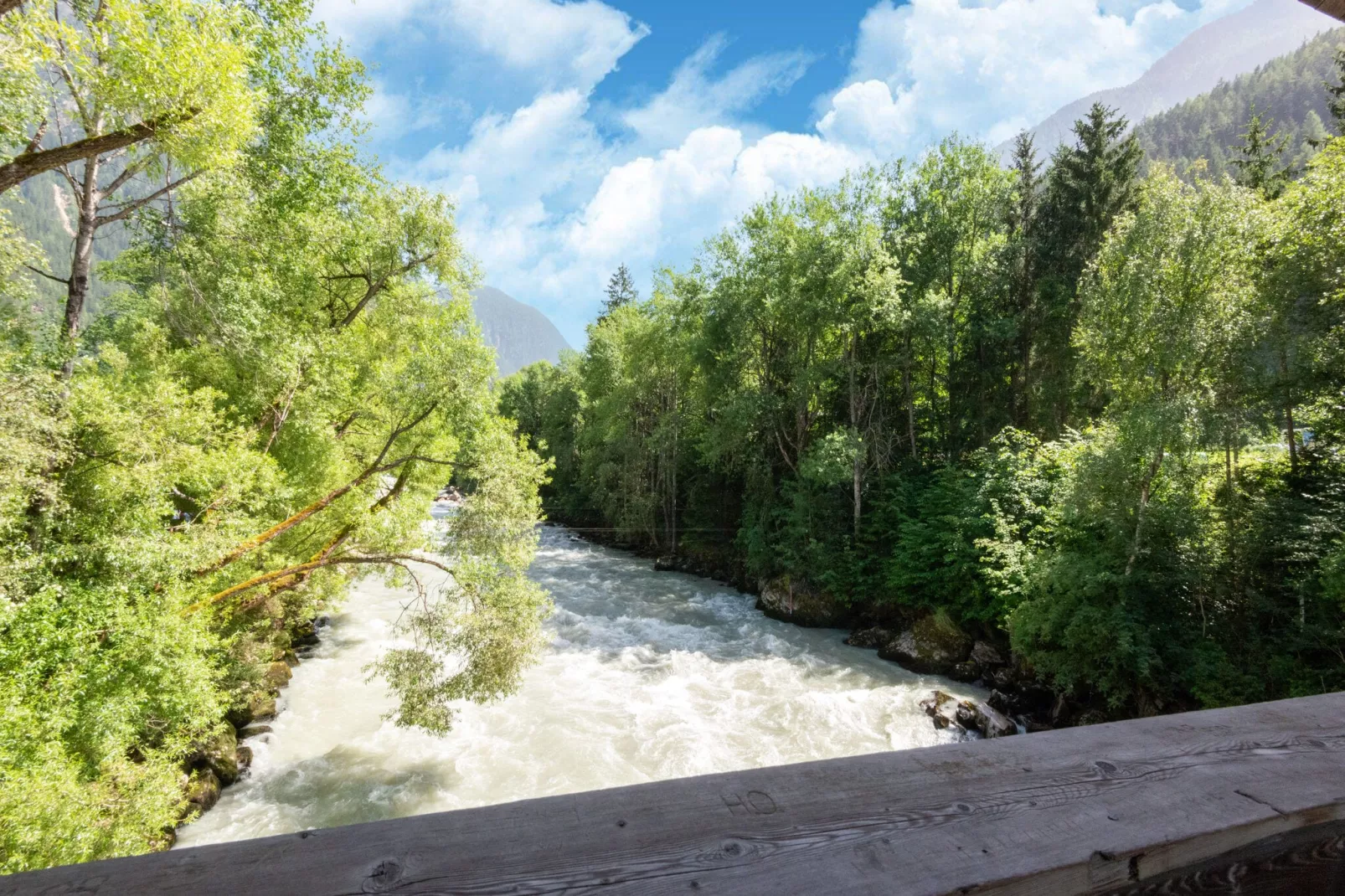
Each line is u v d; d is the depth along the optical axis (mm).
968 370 23578
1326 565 9781
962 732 12414
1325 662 10211
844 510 21859
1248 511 11500
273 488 12008
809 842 896
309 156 13375
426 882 803
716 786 1020
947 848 893
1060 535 14352
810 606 20781
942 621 16844
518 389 57781
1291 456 12578
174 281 12414
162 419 9867
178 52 7316
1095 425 19281
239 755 11312
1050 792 1041
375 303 17531
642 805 965
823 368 22531
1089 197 24250
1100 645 12211
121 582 8547
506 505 12602
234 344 12219
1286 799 1048
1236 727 1296
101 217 10508
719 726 12828
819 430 25219
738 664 16562
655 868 836
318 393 14359
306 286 14398
